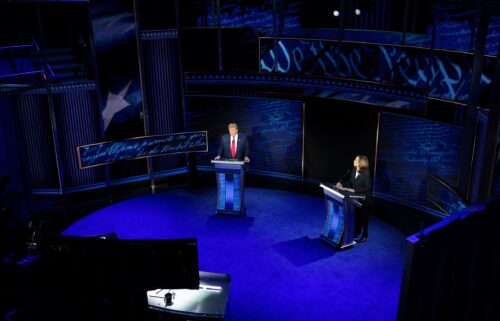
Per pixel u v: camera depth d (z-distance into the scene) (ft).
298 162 32.89
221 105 33.55
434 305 12.22
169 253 14.67
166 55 32.63
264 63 30.76
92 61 31.04
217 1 30.66
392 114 27.20
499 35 19.75
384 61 25.82
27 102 30.27
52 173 31.76
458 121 22.79
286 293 21.59
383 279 22.66
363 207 25.93
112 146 32.14
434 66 23.31
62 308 15.92
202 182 35.55
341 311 20.26
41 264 14.94
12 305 15.99
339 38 27.50
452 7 21.94
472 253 12.29
